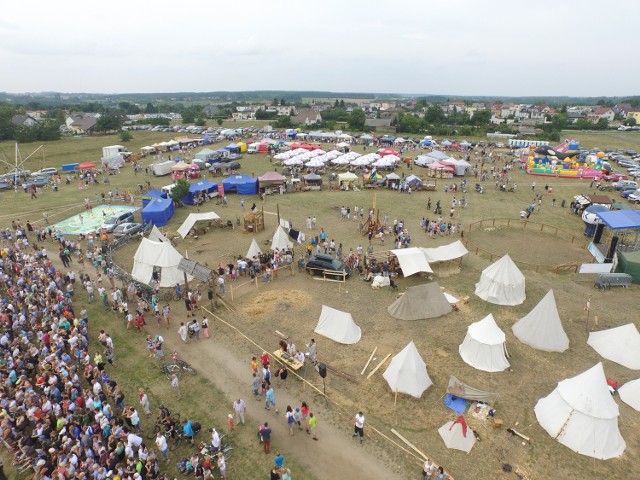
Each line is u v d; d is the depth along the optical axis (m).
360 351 21.09
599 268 29.42
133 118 180.75
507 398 17.89
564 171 61.44
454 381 17.94
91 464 13.71
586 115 180.50
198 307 25.47
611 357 20.44
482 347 19.66
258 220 38.59
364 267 30.25
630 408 17.36
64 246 33.38
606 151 81.19
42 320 22.52
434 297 24.48
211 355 20.98
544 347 21.22
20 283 26.77
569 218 42.59
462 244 33.94
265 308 25.25
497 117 178.38
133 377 19.38
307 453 15.15
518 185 56.59
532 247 34.88
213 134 109.88
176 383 17.95
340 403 17.62
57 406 16.23
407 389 17.80
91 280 29.22
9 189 55.84
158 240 32.53
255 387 17.72
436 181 58.62
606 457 14.97
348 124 126.38
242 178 52.62
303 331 22.92
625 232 36.94
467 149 85.06
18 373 18.75
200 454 15.09
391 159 64.00
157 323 23.86
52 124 105.44
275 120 144.88
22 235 35.91
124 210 46.22
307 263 29.77
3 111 113.06
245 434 16.05
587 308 24.23
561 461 14.85
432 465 13.92
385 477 14.18
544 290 27.30
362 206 46.66
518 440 15.70
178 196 45.75
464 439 15.21
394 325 23.41
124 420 16.47
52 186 56.94
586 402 15.46
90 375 18.58
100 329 23.44
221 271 28.91
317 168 65.38
